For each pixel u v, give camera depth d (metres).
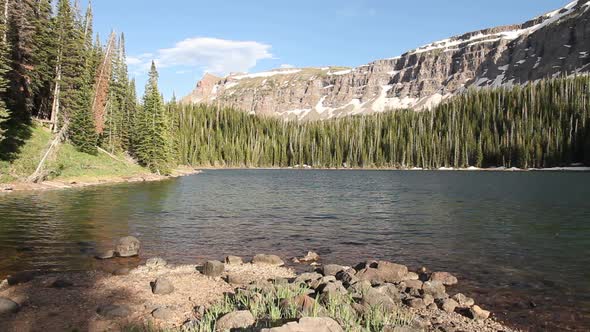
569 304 12.66
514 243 21.95
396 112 199.38
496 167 147.50
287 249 20.73
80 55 65.25
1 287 13.03
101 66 74.75
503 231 25.42
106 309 10.93
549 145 136.38
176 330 9.83
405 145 169.62
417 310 11.99
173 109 139.38
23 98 53.50
